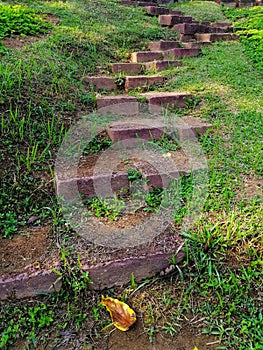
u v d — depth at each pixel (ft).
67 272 6.40
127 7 23.21
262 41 18.51
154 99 12.23
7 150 8.77
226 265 6.75
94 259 6.59
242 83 14.28
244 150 10.13
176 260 6.83
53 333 5.83
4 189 7.93
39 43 14.49
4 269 6.31
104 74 14.47
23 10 17.19
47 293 6.30
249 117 11.85
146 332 5.95
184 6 26.99
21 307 6.12
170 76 14.80
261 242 7.06
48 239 7.02
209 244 6.95
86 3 21.77
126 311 6.08
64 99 11.22
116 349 5.69
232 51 18.01
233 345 5.72
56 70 12.58
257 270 6.68
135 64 15.51
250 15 25.89
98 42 16.60
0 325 5.85
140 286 6.62
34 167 8.62
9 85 10.43
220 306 6.19
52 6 19.81
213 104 12.54
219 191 8.45
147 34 19.02
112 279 6.57
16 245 6.85
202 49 18.02
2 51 12.65
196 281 6.58
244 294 6.35
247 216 7.72
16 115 9.55
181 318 6.12
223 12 27.09
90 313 6.16
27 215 7.59
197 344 5.77
